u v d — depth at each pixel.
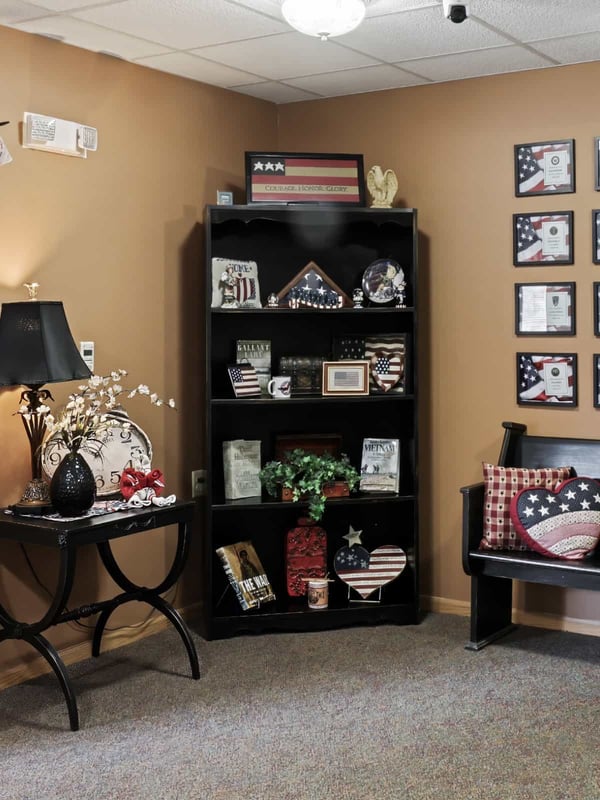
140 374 4.04
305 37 3.60
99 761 2.90
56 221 3.63
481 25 3.47
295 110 4.66
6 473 3.45
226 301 4.17
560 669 3.66
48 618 3.14
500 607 4.08
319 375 4.36
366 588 4.31
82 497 3.25
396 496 4.21
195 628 4.22
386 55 3.86
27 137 3.48
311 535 4.35
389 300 4.29
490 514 3.90
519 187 4.15
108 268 3.86
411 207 4.41
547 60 3.95
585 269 4.04
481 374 4.29
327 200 4.22
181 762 2.89
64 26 3.42
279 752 2.95
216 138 4.37
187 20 3.38
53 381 3.17
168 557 4.22
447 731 3.09
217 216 4.04
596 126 3.98
